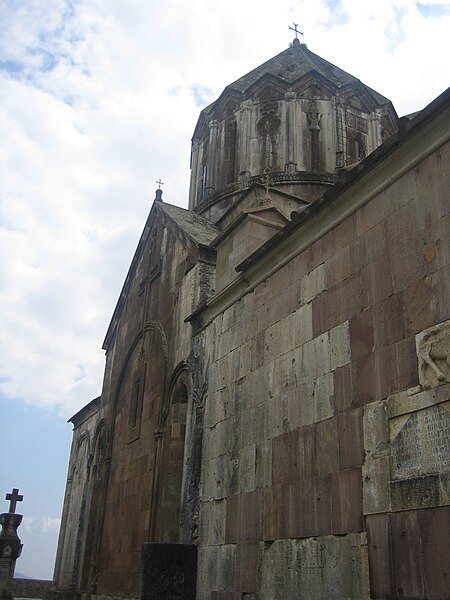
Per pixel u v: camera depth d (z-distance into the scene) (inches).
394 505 290.2
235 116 1009.5
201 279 652.1
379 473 304.8
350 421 336.2
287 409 400.5
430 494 270.8
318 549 337.4
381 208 353.4
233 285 513.0
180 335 664.4
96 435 943.0
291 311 422.6
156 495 639.1
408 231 326.6
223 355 515.5
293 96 970.7
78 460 1075.3
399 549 281.9
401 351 311.0
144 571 467.5
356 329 350.0
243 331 488.1
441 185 310.5
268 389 429.7
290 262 438.0
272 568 376.5
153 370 738.2
